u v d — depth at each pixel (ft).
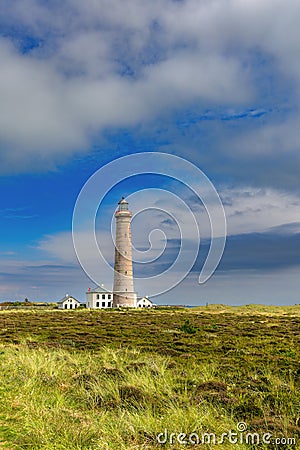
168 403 30.73
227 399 32.22
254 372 43.34
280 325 109.29
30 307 252.83
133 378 37.22
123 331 93.66
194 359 53.21
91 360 49.96
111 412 29.04
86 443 23.73
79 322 123.54
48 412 28.19
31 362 43.75
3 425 26.37
